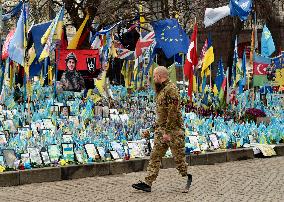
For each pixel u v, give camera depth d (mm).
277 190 11211
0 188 11273
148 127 15242
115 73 23656
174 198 10352
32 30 15969
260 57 20953
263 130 17797
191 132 15586
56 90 17281
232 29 34344
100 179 12516
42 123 14070
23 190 11125
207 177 12828
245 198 10391
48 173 12133
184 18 30438
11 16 18922
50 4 25922
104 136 14273
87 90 17734
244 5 20000
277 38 36562
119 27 23359
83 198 10344
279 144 17656
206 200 10188
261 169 14133
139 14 23516
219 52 38594
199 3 28359
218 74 20891
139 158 13898
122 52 22391
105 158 13492
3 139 12852
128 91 21719
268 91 23688
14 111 15000
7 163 11992
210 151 15648
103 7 24547
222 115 19484
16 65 17578
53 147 12844
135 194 10727
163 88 10719
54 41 15477
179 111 10742
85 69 17500
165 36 19469
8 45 15070
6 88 16703
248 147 16672
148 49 21062
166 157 14180
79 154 13078
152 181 10930
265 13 33000
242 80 20859
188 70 17969
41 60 16312
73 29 31000
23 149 12633
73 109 16016
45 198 10328
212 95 20812
